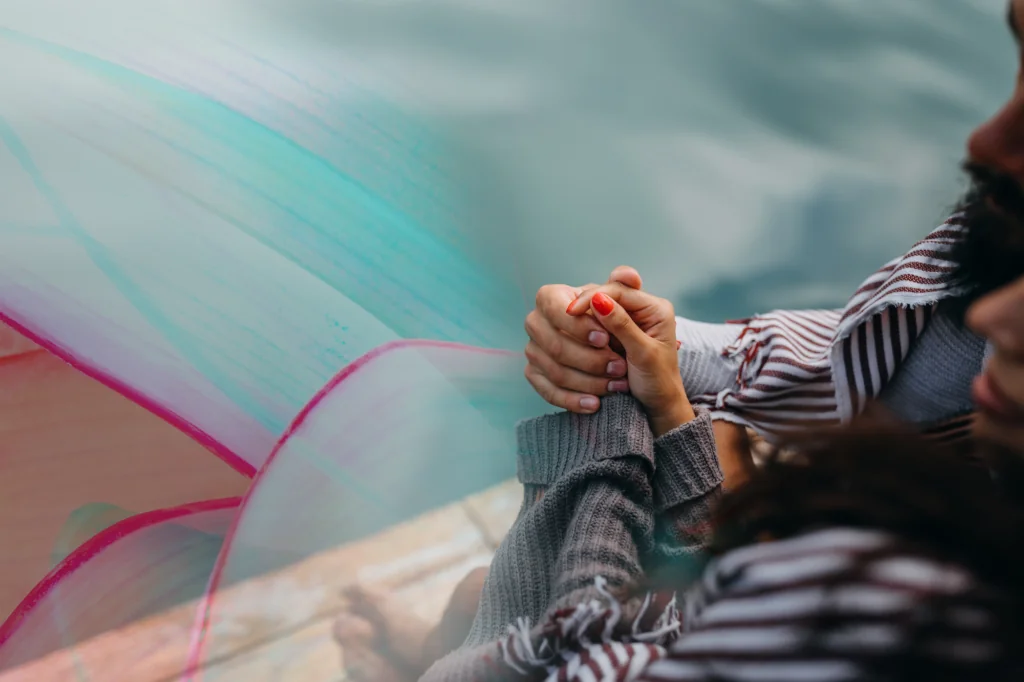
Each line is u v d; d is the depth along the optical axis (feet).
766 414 4.96
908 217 6.93
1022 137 3.22
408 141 6.17
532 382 4.51
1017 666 2.03
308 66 6.33
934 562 2.17
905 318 4.42
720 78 7.64
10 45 5.68
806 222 6.76
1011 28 3.23
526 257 5.99
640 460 4.15
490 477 5.17
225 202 5.36
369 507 4.89
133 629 4.35
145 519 4.60
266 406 4.90
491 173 6.31
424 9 7.27
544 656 3.46
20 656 4.21
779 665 2.20
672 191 6.72
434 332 5.40
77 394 4.81
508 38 7.38
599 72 7.36
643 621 3.57
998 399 2.43
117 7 6.12
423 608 4.64
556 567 3.90
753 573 2.35
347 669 4.42
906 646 2.05
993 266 3.83
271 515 4.73
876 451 2.47
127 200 5.26
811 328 5.14
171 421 4.83
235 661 4.34
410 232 5.69
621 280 4.36
